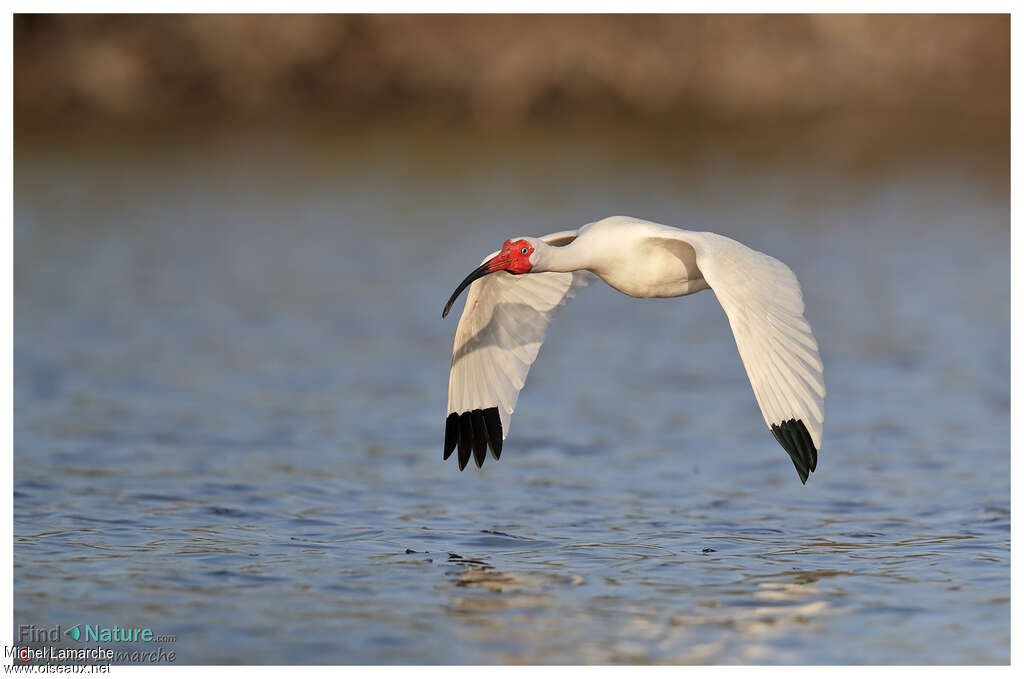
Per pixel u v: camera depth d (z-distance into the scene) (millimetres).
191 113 42500
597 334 19531
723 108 40938
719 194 31641
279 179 34000
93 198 31219
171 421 14422
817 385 7918
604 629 8438
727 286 8125
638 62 40719
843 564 9711
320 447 13430
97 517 10820
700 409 15266
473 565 9641
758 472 12625
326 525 10703
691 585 9227
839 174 34438
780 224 28125
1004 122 38812
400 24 41344
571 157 36906
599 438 13938
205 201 31125
